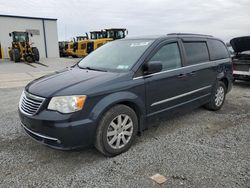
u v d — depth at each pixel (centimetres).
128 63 376
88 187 274
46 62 2047
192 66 456
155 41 405
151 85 375
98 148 329
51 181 286
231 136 410
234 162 324
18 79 1066
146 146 372
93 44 2291
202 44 503
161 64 366
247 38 770
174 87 416
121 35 2417
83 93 305
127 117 349
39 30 2720
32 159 334
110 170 308
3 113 538
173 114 435
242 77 790
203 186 274
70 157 340
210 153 350
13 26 2561
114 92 330
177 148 366
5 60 2250
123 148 350
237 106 594
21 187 274
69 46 2886
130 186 275
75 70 405
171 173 299
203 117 508
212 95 529
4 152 353
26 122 323
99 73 365
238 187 271
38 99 312
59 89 314
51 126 297
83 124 304
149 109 381
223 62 551
